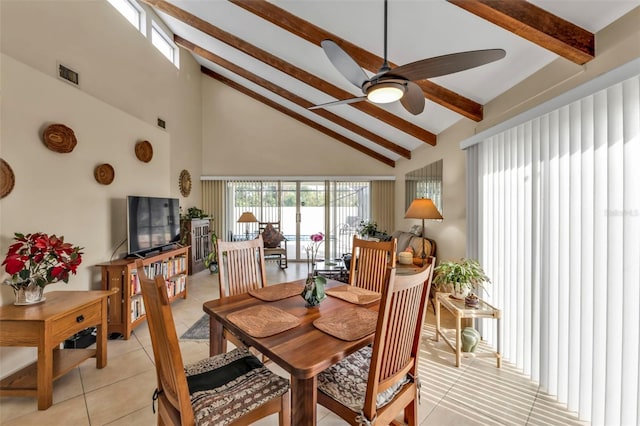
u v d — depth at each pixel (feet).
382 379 4.04
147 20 14.46
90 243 9.52
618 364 5.09
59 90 8.40
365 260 7.91
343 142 22.11
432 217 11.32
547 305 6.60
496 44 7.13
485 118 9.41
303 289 6.40
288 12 9.20
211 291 14.35
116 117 10.80
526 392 6.57
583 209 5.67
